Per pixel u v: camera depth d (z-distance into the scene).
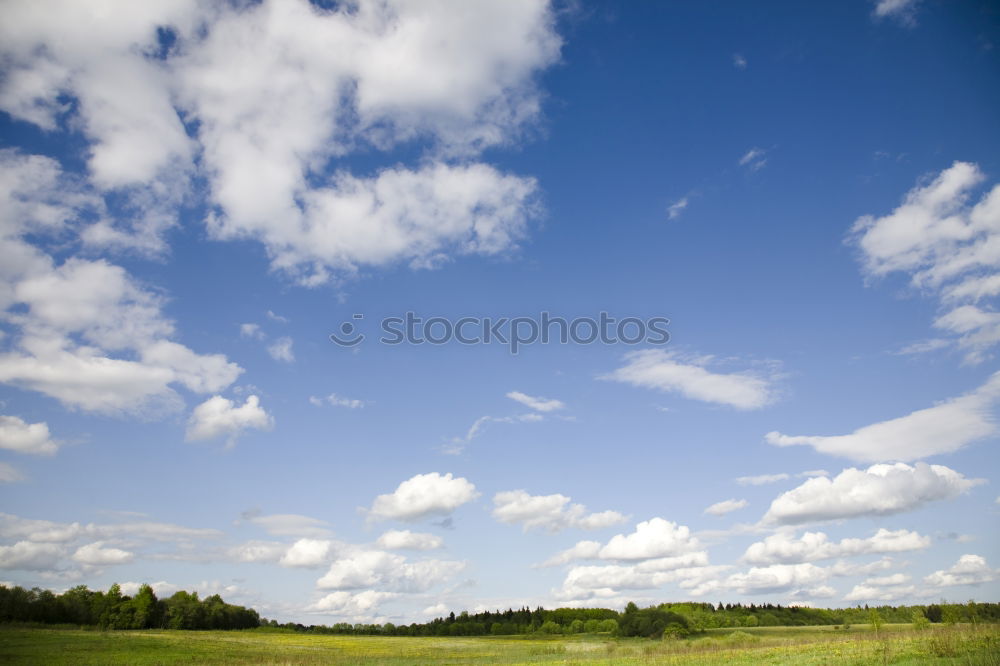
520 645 86.56
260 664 53.88
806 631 99.88
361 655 65.31
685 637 92.69
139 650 62.72
